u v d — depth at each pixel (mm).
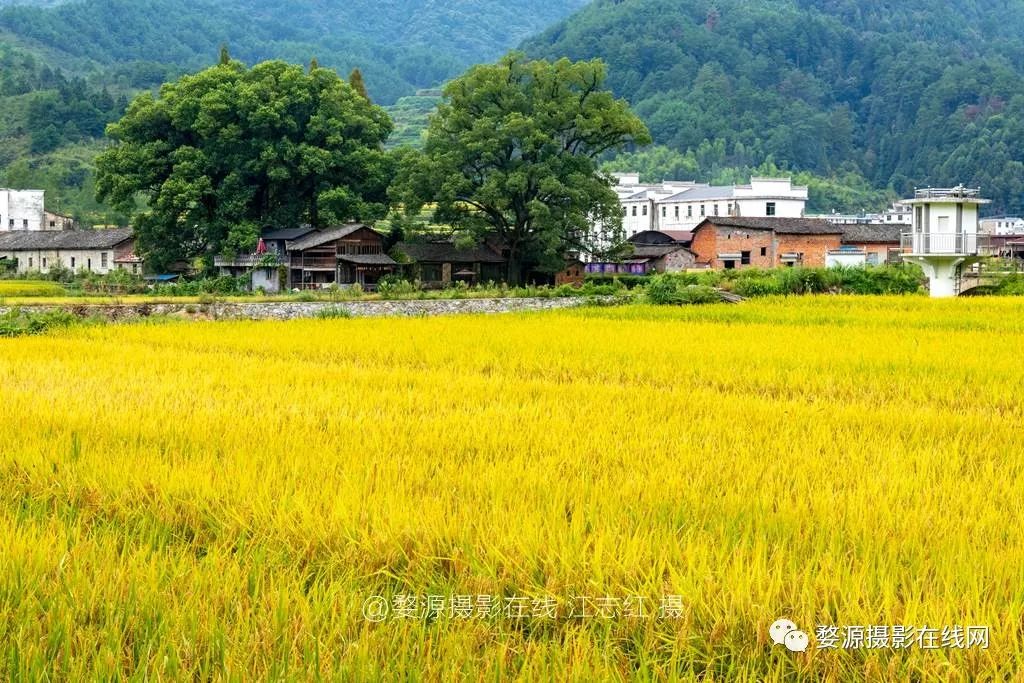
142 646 6484
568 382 18750
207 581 7395
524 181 61000
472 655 6375
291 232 67188
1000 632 6465
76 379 17734
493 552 7758
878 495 9336
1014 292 48375
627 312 38719
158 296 51688
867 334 27281
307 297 48312
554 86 65375
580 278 73000
